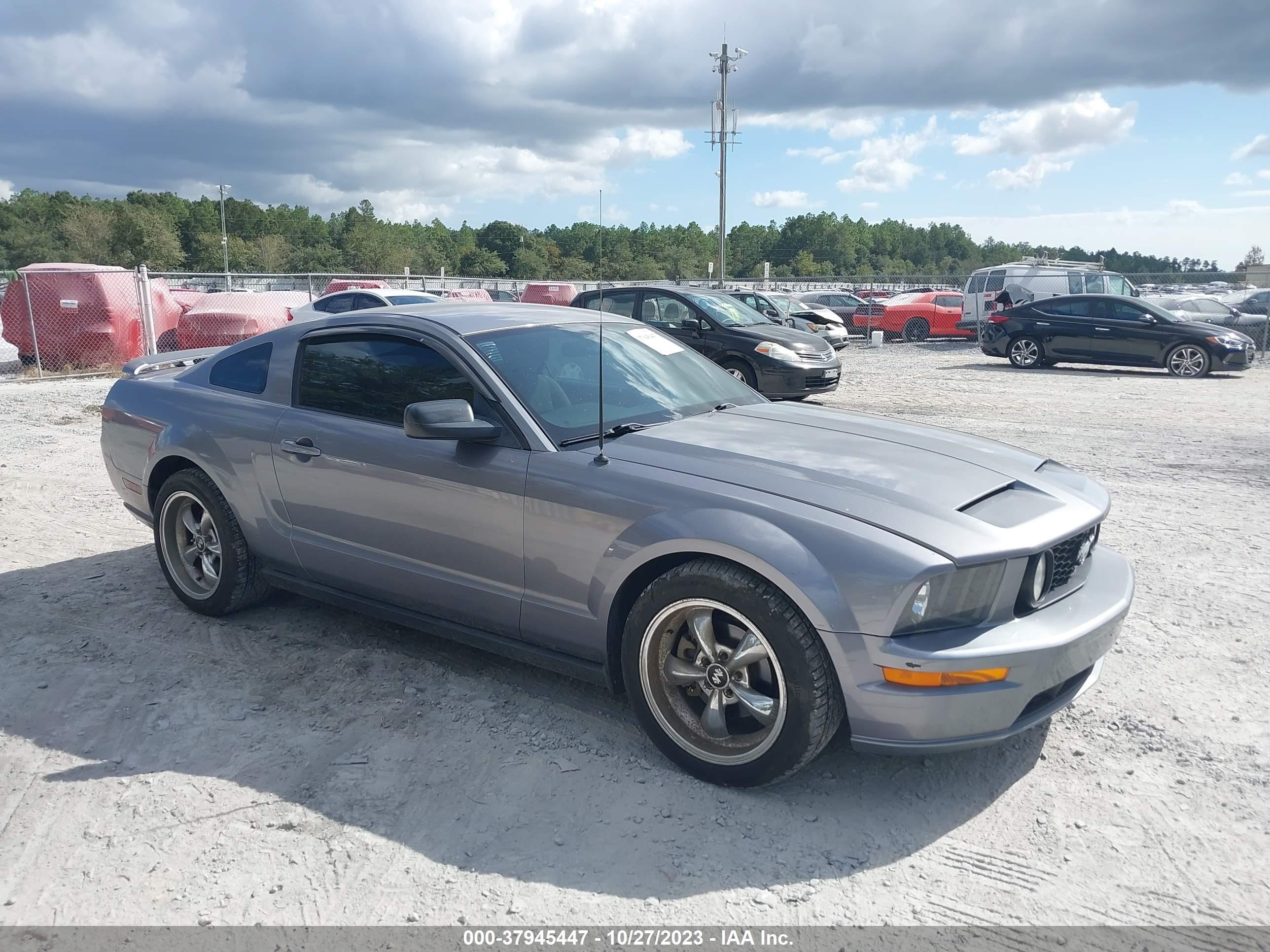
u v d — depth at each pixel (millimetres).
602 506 3219
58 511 6762
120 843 2838
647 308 12859
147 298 17250
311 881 2654
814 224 153250
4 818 2975
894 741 2828
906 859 2740
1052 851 2768
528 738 3447
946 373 17125
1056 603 3086
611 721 3584
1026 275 23297
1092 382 15406
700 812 2975
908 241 183125
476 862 2734
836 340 22766
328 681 3934
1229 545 5809
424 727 3533
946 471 3330
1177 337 16359
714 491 3090
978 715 2781
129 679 3975
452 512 3596
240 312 16562
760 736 3006
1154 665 4035
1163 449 9047
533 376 3727
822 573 2801
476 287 30547
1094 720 3559
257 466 4258
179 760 3314
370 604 4070
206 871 2699
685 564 3080
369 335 4074
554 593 3395
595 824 2912
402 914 2514
